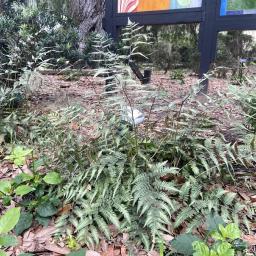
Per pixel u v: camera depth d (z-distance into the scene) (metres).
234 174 2.05
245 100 2.21
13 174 2.23
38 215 1.77
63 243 1.64
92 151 1.97
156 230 1.53
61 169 2.03
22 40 3.74
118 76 1.84
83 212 1.74
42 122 2.54
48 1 7.54
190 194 1.81
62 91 3.65
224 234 1.30
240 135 2.29
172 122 2.12
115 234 1.68
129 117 1.96
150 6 4.62
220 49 5.17
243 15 4.02
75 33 4.86
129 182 1.80
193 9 4.33
